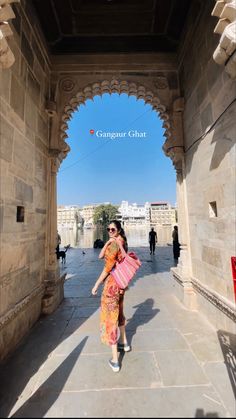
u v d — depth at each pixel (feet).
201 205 11.75
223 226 9.41
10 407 6.01
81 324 11.32
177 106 14.34
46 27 13.85
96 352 8.71
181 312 12.50
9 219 8.89
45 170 13.89
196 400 6.19
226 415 5.68
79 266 29.27
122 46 15.52
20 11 10.49
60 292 14.88
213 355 8.34
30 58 11.69
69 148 16.12
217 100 9.68
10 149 9.11
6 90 8.87
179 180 14.53
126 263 8.39
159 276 22.08
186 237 13.85
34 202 11.87
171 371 7.47
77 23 13.85
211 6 10.15
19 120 10.11
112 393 6.50
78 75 15.55
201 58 11.35
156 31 14.60
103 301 8.18
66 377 7.22
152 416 5.68
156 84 15.51
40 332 10.46
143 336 9.89
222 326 9.66
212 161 10.28
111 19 13.66
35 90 12.37
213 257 10.47
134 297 15.52
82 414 5.78
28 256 10.86
